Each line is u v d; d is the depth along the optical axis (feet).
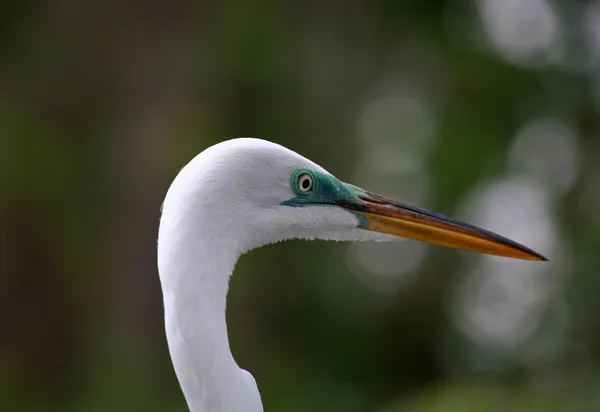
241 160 11.97
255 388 11.88
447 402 32.30
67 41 44.24
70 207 43.39
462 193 48.47
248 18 43.39
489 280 50.52
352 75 46.57
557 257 48.44
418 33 50.67
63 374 43.88
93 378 41.47
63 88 44.11
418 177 49.80
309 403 43.24
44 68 44.42
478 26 52.03
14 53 45.14
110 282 42.34
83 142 43.70
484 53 50.98
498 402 30.55
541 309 48.32
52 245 43.86
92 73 43.50
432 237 13.97
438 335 50.80
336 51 46.26
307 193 12.83
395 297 50.98
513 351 48.16
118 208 42.06
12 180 43.14
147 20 43.09
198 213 11.50
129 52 43.06
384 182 49.73
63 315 44.11
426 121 50.65
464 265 51.13
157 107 42.27
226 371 11.40
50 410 43.06
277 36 43.42
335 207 13.34
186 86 42.29
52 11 44.50
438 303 51.13
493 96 51.13
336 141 45.83
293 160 12.55
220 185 11.72
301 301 47.01
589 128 52.03
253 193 12.12
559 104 51.85
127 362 40.81
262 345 44.73
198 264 11.37
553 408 28.78
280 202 12.46
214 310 11.46
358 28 47.44
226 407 11.39
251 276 44.19
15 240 44.19
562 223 49.39
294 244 46.65
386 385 48.11
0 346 44.57
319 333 47.29
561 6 52.60
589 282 47.03
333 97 45.70
